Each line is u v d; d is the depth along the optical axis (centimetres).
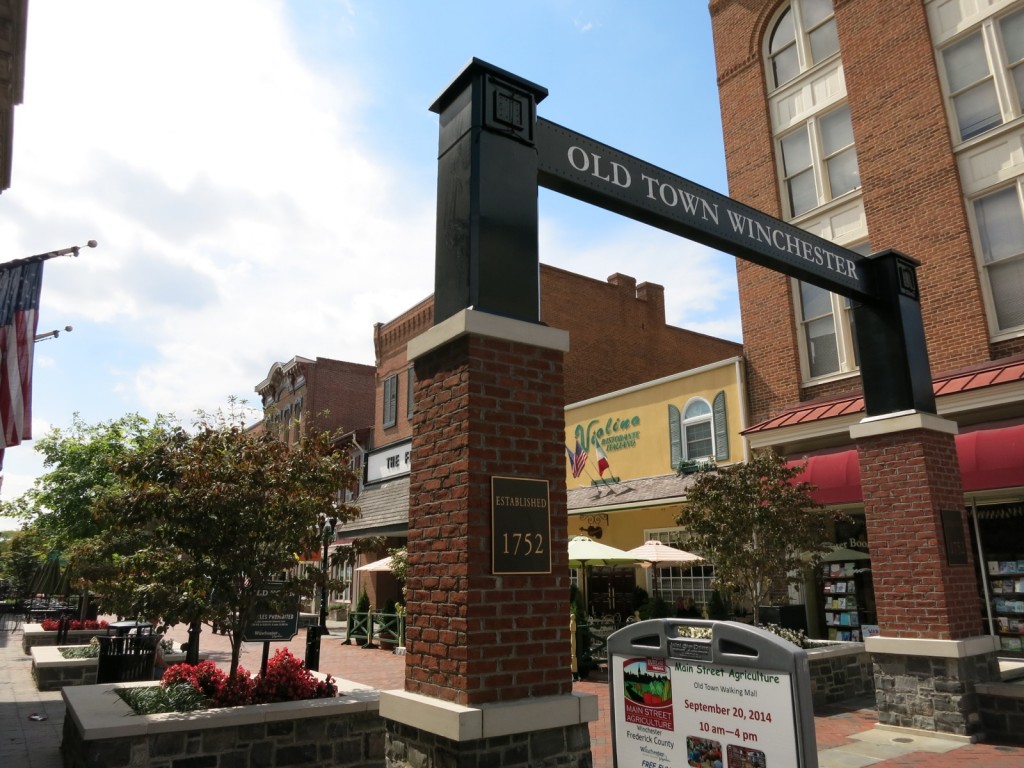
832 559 1339
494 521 480
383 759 730
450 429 509
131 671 975
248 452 804
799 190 1609
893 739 824
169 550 789
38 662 1241
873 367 973
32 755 798
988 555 1160
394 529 2094
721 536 1138
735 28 1784
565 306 2459
